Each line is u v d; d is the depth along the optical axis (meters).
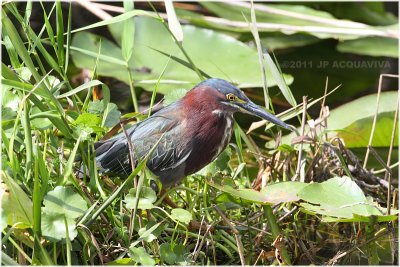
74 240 8.50
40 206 7.89
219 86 10.37
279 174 10.77
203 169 10.42
